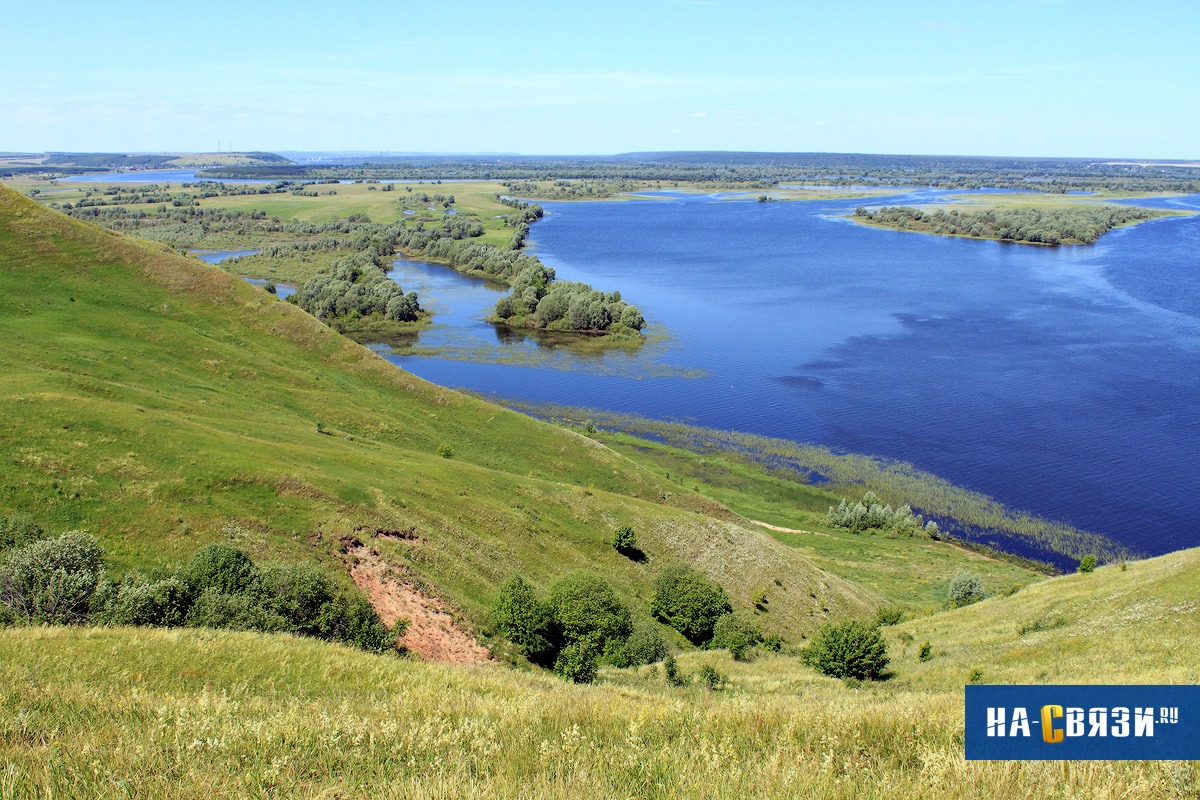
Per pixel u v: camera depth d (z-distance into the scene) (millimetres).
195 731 10750
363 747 10898
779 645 45750
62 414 41219
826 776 9438
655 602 47469
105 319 68375
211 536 35219
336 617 29516
